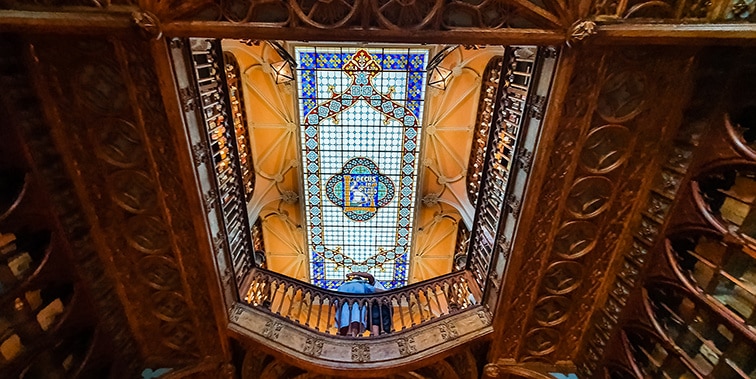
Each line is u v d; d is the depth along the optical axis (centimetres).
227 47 1018
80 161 607
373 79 1262
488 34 524
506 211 752
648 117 601
